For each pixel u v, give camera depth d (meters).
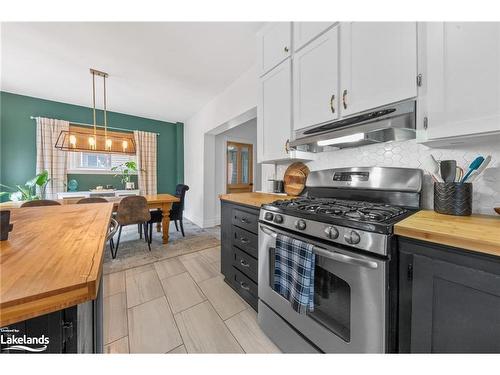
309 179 1.75
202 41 2.18
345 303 0.96
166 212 3.22
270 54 1.83
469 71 0.82
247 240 1.67
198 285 1.99
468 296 0.65
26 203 2.14
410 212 1.03
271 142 1.82
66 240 0.73
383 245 0.79
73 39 2.16
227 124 3.53
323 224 0.99
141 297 1.79
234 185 4.99
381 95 1.09
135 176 4.77
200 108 4.30
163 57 2.49
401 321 0.80
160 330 1.40
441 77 0.89
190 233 3.84
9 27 1.98
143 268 2.35
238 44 2.23
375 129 1.07
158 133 5.08
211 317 1.54
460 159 1.09
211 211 4.45
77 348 0.52
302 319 1.11
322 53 1.38
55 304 0.40
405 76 1.00
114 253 2.77
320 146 1.61
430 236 0.70
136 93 3.54
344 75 1.26
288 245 1.12
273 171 2.31
